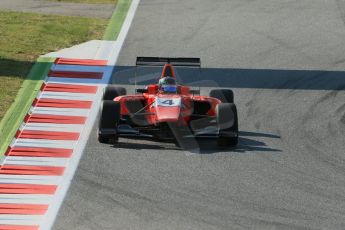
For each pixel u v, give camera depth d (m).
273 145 58.31
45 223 45.50
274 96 69.56
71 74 73.62
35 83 70.50
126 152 55.84
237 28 89.50
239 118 64.00
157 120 54.78
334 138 60.22
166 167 53.44
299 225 45.81
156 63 62.94
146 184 50.84
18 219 45.94
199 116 57.41
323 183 51.88
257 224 45.75
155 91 58.91
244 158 55.38
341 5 99.31
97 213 46.78
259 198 49.34
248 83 72.88
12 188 49.94
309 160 55.69
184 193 49.66
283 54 81.62
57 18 90.94
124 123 57.75
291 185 51.41
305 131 61.56
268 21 92.38
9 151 55.62
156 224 45.44
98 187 50.34
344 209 48.16
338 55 81.88
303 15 95.00
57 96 67.56
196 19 92.50
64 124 61.28
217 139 56.72
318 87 72.38
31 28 86.50
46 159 54.56
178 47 82.75
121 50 81.31
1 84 69.62
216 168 53.53
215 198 49.09
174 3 99.06
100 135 55.66
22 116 62.59
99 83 71.69
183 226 45.25
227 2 99.81
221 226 45.38
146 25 89.88
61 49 80.62
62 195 49.16
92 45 82.44
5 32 84.62
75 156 55.16
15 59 76.62
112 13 94.31
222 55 80.69
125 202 48.25
